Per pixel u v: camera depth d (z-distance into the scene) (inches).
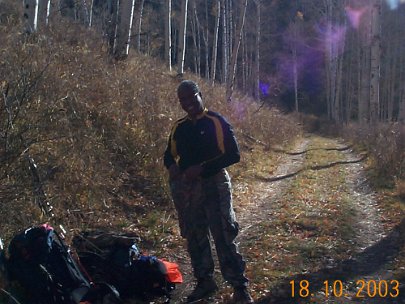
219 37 1984.5
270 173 524.4
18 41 362.3
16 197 214.1
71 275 177.3
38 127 259.6
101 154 320.8
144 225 289.9
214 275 224.1
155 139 372.5
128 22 549.3
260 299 199.5
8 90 239.9
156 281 195.6
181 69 816.3
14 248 177.8
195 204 193.0
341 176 507.5
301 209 348.5
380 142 572.7
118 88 400.5
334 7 1649.9
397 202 366.9
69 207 270.4
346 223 311.0
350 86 1860.2
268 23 1919.3
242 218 331.9
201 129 190.5
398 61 2003.0
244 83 1590.8
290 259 243.6
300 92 2203.5
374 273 227.3
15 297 170.9
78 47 435.5
